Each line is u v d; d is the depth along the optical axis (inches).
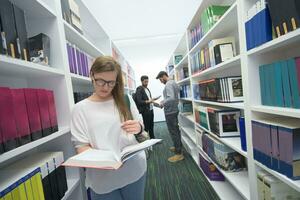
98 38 126.0
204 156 106.6
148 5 169.3
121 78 47.1
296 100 39.7
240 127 62.0
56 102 56.6
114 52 148.9
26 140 37.7
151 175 115.2
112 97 47.6
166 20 204.7
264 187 51.1
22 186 34.5
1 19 33.9
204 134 103.8
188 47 126.9
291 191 47.8
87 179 46.0
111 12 174.9
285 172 42.5
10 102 34.0
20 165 42.4
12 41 36.4
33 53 49.3
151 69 308.8
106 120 44.0
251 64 52.9
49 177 44.1
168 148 165.0
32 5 47.7
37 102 42.4
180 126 181.5
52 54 55.6
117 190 45.7
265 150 48.4
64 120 56.6
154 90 308.8
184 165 126.0
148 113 179.0
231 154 78.4
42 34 50.5
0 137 31.3
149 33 243.4
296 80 39.4
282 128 42.3
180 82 176.1
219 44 76.2
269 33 44.1
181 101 179.0
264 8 44.0
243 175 75.8
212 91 86.5
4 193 30.7
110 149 41.9
